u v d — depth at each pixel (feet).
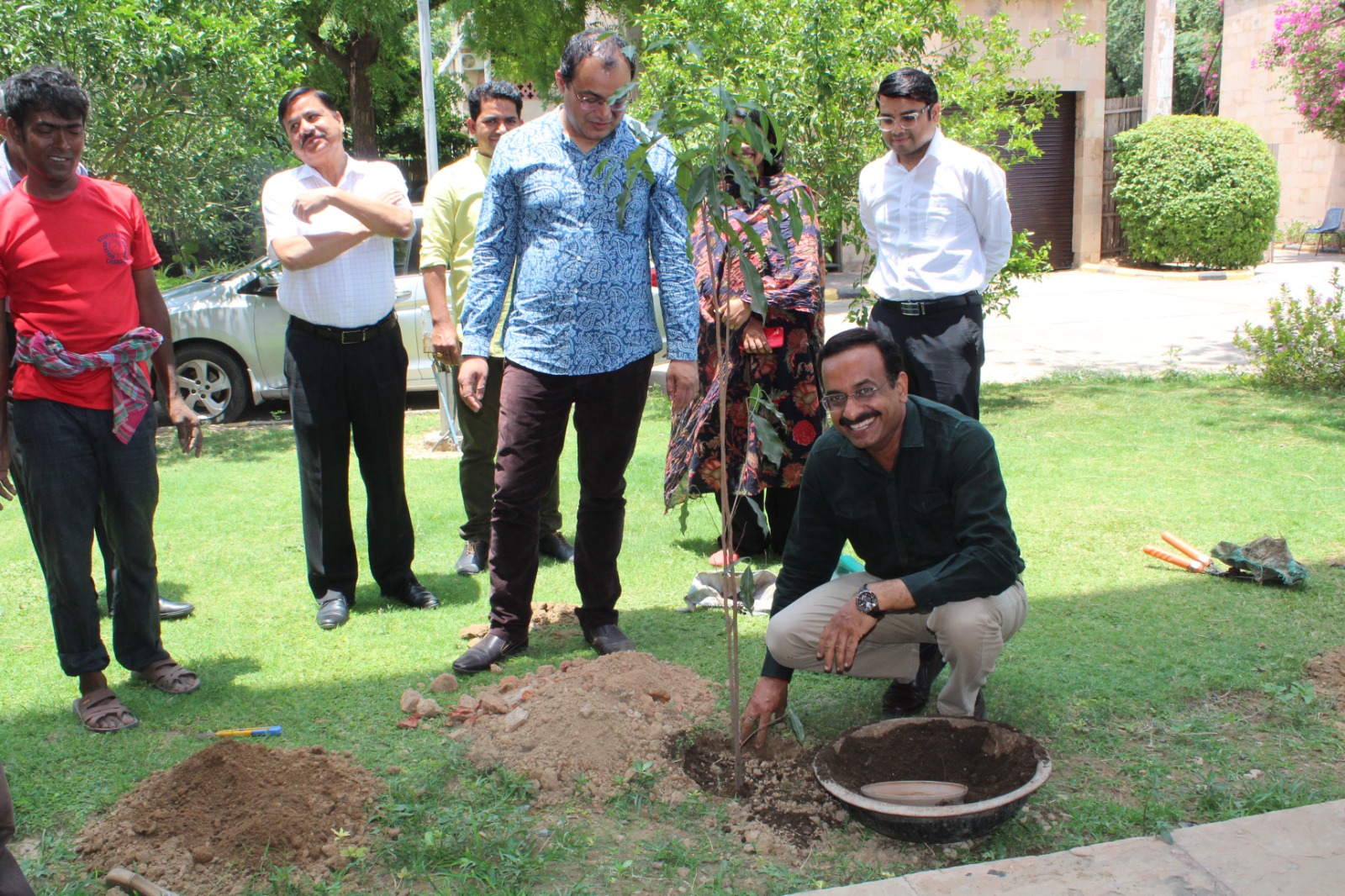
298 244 13.41
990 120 26.32
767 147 8.87
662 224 12.31
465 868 8.75
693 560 16.67
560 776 10.05
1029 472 20.61
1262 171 54.29
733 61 24.27
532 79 54.49
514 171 12.00
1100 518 17.65
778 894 8.40
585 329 12.09
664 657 12.99
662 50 24.80
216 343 29.04
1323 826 8.80
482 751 10.48
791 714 10.19
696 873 8.71
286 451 25.21
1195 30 100.83
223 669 12.90
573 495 20.20
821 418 16.02
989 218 16.03
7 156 12.84
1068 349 36.01
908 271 16.11
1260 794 9.45
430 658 13.16
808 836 9.20
